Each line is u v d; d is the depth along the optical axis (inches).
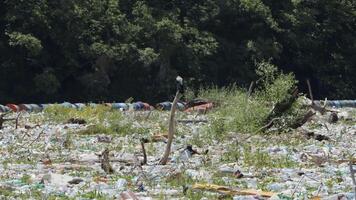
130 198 642.2
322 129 1475.1
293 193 678.5
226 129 1304.1
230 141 1195.3
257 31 3132.4
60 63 2726.4
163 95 2822.3
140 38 2810.0
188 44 2920.8
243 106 1381.6
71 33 2684.5
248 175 817.5
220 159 957.2
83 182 752.3
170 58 2891.2
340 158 987.9
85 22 2714.1
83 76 2687.0
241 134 1277.1
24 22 2628.0
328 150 1084.5
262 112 1343.5
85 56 2655.0
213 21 3070.9
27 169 859.4
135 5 2876.5
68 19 2672.2
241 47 3056.1
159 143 1178.6
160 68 2807.6
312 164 917.8
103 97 2733.8
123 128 1407.5
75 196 663.8
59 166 885.2
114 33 2760.8
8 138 1238.3
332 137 1309.1
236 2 3080.7
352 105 2546.8
